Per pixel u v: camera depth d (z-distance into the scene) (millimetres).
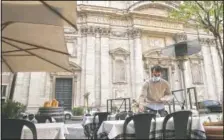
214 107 22453
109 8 30172
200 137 5176
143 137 5004
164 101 6230
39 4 3736
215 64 33062
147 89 6410
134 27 30547
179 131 5176
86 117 8352
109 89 27734
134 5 31062
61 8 3645
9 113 6609
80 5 29094
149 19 31656
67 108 26625
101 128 5730
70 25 3918
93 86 27000
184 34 32688
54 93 26312
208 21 6492
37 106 24906
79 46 28359
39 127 4641
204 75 32406
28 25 5207
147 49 31031
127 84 28734
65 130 5859
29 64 7328
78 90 27000
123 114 7758
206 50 33656
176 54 7742
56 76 26938
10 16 4145
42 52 6383
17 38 5785
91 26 28969
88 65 27547
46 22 4270
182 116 5238
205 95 31375
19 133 4047
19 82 25125
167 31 32156
